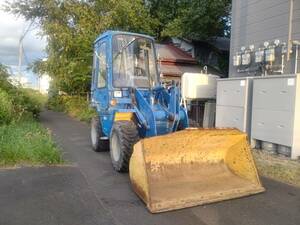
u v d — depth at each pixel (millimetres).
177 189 5395
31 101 17219
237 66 11758
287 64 9648
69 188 5883
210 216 4746
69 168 7223
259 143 8562
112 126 7598
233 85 9359
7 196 5441
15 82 15531
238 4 11781
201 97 11812
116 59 7965
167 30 21969
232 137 5879
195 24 21078
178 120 6992
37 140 8242
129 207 5062
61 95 25719
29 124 11828
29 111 16297
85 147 9922
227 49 21031
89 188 5902
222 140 5883
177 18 22438
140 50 8227
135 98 7633
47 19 20172
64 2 19672
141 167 5199
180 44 23188
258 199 5375
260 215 4789
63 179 6387
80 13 19719
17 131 9211
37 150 7609
